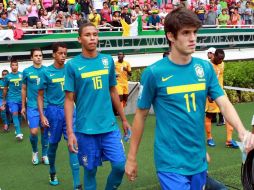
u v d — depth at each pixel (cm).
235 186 579
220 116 1026
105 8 1722
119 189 600
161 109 338
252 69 1393
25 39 1394
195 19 318
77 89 492
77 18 1622
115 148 485
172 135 335
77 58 495
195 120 334
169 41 334
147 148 833
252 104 1321
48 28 1506
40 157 789
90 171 493
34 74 752
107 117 493
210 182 359
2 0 1588
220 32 1852
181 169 334
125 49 1594
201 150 341
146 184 620
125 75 1167
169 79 333
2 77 1021
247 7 2136
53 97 621
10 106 948
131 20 1742
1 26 1448
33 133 728
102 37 1526
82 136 489
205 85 338
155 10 1800
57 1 1680
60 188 626
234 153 791
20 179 670
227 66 1388
